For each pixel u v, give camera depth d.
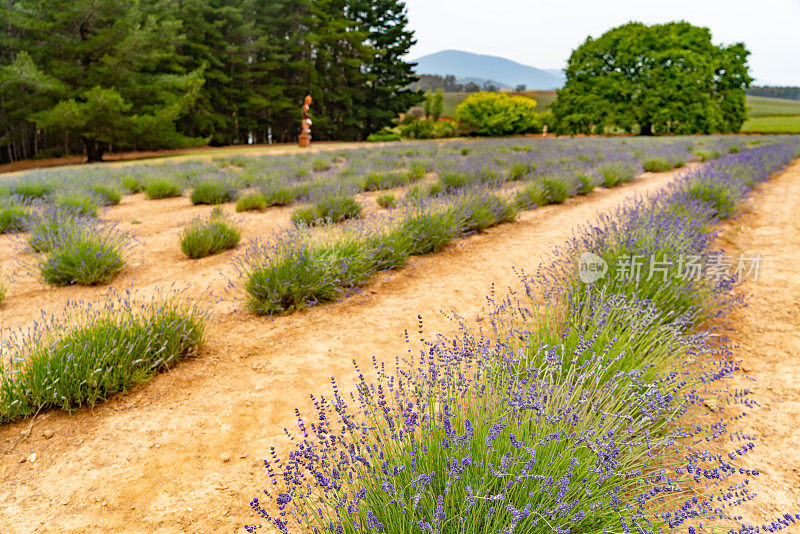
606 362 2.86
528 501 1.86
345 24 48.19
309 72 47.19
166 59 35.50
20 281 6.16
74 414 3.29
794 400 3.09
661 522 1.84
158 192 13.07
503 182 12.11
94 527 2.31
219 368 3.90
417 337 4.31
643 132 47.84
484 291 5.48
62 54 30.09
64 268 5.93
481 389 2.49
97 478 2.66
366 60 52.97
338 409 2.43
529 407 2.14
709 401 3.11
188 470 2.71
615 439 2.23
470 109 57.84
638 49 43.97
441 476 1.98
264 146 41.91
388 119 56.56
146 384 3.66
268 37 44.59
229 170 17.86
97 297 5.53
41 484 2.62
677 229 5.25
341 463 2.05
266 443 2.91
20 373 3.30
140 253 7.46
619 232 5.20
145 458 2.82
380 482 1.96
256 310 5.10
